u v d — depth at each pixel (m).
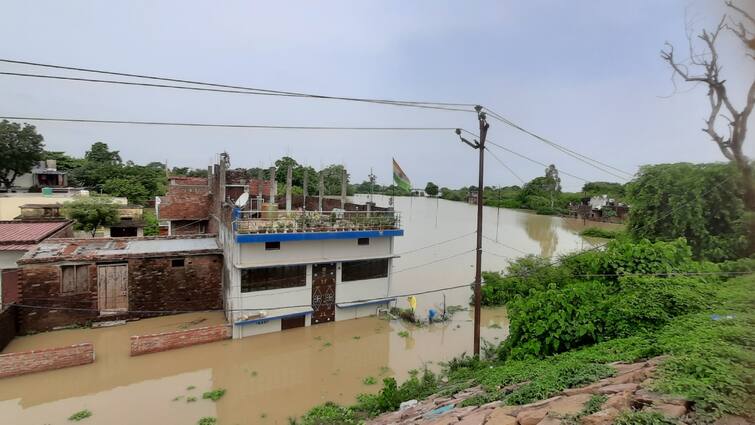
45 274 17.78
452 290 26.28
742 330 5.86
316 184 42.22
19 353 14.30
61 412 12.70
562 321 9.18
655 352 6.23
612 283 10.84
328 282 20.16
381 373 15.65
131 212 34.97
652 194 18.59
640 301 8.64
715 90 11.71
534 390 5.68
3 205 33.53
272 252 18.70
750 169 11.72
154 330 18.67
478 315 14.54
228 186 27.72
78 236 30.64
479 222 14.42
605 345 7.93
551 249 38.91
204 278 20.95
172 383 14.62
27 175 51.22
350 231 20.16
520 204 80.00
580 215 64.31
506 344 10.70
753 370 4.45
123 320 19.23
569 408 4.49
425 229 50.28
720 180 16.55
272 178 22.06
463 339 18.88
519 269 26.16
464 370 12.12
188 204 30.62
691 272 10.48
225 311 20.34
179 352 16.67
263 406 13.30
